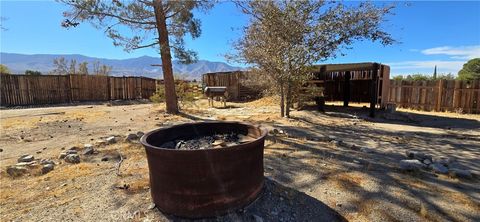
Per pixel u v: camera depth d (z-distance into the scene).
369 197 2.74
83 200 2.69
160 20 8.34
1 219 2.36
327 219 2.35
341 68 9.60
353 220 2.33
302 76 7.62
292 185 3.04
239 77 14.55
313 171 3.48
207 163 2.24
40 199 2.74
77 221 2.31
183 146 2.75
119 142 5.14
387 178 3.23
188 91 11.55
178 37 8.85
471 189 2.93
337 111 9.66
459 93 9.88
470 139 5.55
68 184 3.10
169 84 9.18
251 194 2.53
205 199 2.29
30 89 13.00
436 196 2.75
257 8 6.85
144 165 3.76
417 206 2.55
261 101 12.74
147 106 12.67
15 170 3.42
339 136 5.81
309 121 7.75
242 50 7.84
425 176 3.31
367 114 9.08
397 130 6.59
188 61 8.84
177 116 8.65
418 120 8.23
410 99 11.16
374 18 6.27
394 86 11.62
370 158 4.07
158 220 2.30
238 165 2.37
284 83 7.87
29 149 4.73
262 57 7.38
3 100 12.15
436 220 2.32
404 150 4.63
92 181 3.18
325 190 2.91
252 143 2.45
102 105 13.20
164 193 2.37
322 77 9.70
